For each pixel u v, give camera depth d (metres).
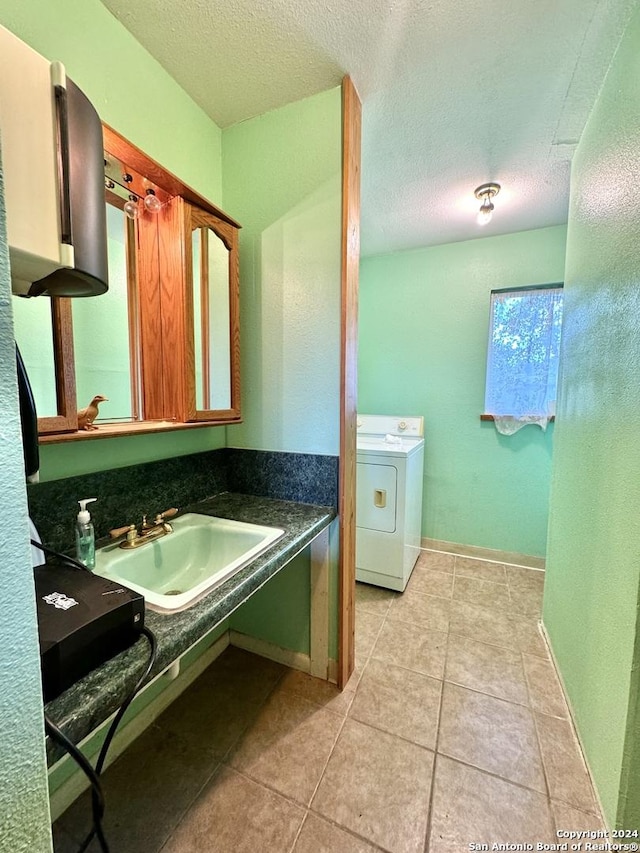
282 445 1.54
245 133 1.49
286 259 1.46
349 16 1.04
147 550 1.12
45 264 0.53
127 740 1.23
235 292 1.42
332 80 1.28
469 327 2.68
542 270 2.46
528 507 2.61
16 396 0.36
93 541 0.95
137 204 1.19
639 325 0.91
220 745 1.24
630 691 0.88
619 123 1.09
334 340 1.40
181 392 1.23
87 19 1.00
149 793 1.08
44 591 0.64
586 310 1.36
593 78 1.23
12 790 0.35
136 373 1.23
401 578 2.24
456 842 0.96
